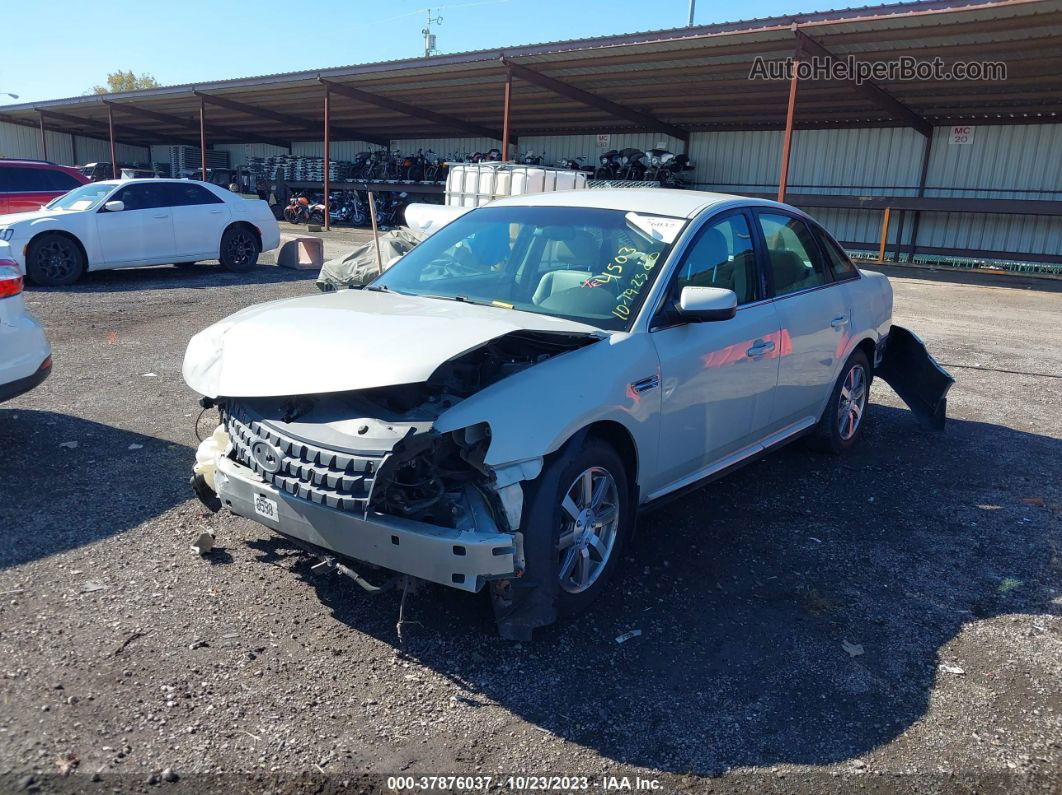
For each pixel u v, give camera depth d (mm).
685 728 2820
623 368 3471
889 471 5461
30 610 3322
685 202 4441
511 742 2723
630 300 3791
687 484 4098
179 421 5777
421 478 3064
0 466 4781
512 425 3020
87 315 9469
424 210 9562
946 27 14211
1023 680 3158
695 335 3916
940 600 3760
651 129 25609
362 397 3229
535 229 4398
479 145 33031
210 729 2703
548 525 3131
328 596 3562
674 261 3943
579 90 22062
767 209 4891
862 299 5605
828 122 23422
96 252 11938
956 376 8320
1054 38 14250
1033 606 3734
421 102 26453
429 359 2953
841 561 4105
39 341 5043
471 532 2953
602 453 3404
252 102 30047
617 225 4246
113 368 7172
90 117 37938
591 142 29172
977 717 2928
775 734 2807
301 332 3357
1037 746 2783
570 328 3537
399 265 4617
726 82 19547
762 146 25156
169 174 37125
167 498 4473
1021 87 17656
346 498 2957
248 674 3000
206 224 13125
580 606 3438
